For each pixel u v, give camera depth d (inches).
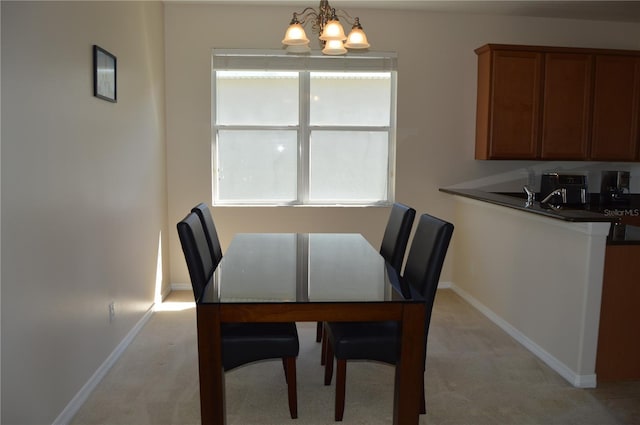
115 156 116.8
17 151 72.7
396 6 168.2
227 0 163.8
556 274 114.3
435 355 122.1
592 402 99.3
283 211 177.8
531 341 125.3
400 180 180.2
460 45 176.2
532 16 176.4
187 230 84.7
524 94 166.9
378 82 178.9
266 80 176.1
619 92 169.8
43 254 80.7
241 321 75.6
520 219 131.3
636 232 114.5
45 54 81.4
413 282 93.0
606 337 105.8
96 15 104.5
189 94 171.5
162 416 92.8
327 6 105.0
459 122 179.5
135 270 133.4
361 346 88.3
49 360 83.0
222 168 178.4
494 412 95.5
